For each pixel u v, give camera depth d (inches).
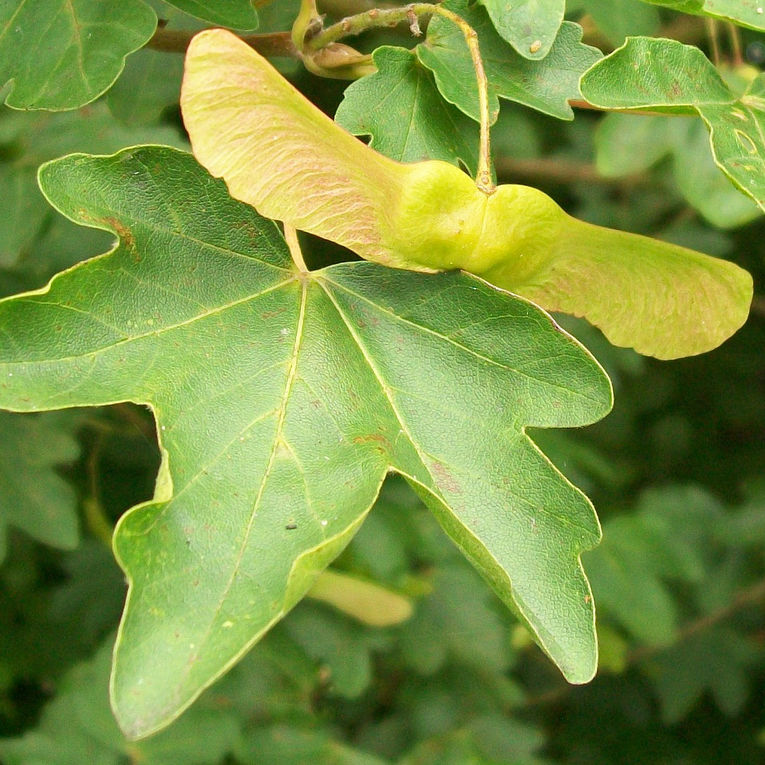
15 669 11.7
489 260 6.9
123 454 11.7
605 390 6.9
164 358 6.8
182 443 6.7
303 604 10.5
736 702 13.5
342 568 10.3
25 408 6.5
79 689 9.9
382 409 7.0
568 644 6.6
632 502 15.3
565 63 7.5
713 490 16.0
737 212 10.4
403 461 6.9
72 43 7.6
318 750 10.1
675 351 7.4
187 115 6.5
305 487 6.7
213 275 7.1
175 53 8.8
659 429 16.0
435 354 7.1
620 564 11.8
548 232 7.0
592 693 15.6
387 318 7.1
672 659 13.6
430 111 7.5
